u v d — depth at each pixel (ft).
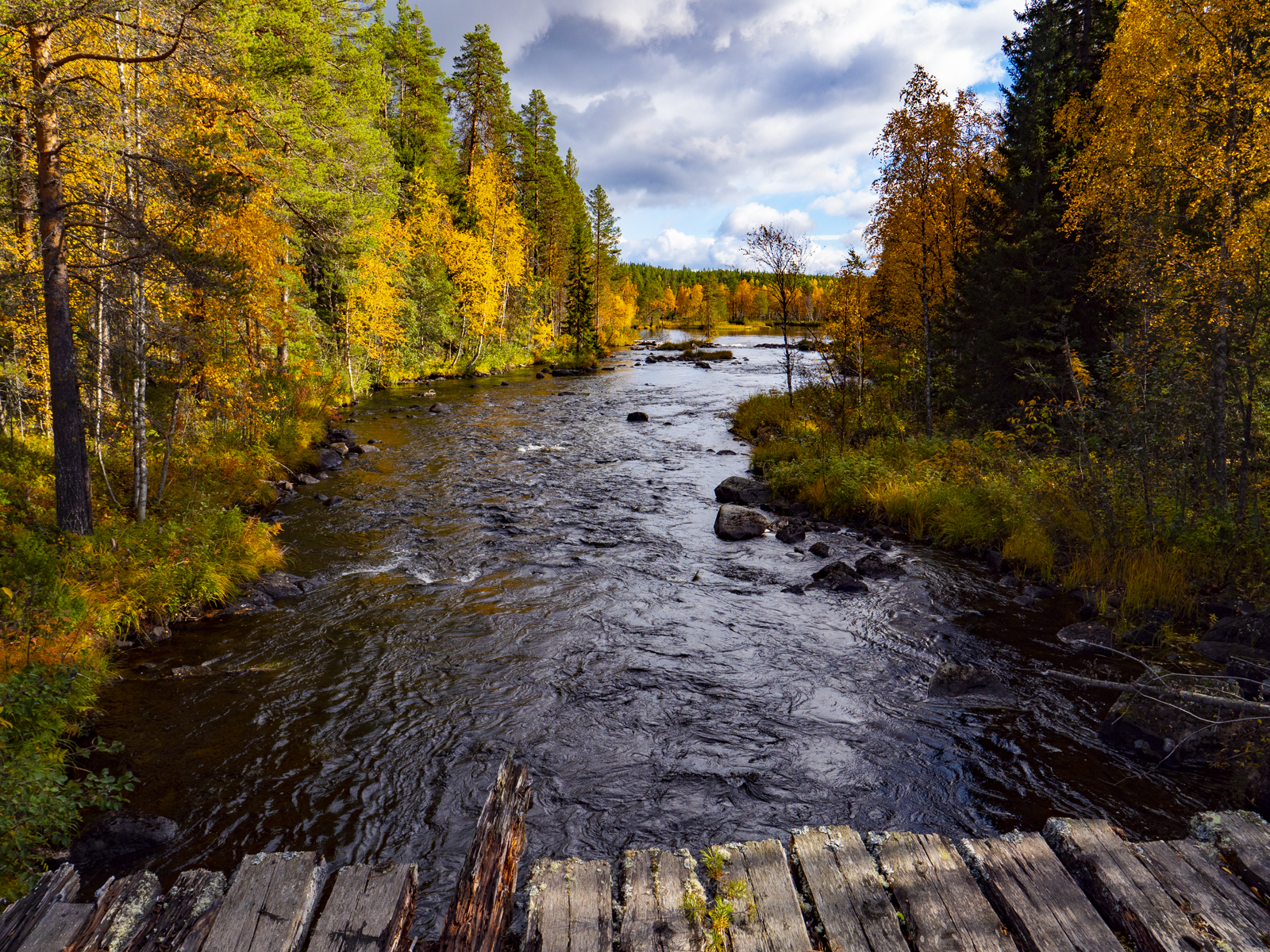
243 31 59.93
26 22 29.66
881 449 59.77
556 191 204.03
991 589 35.42
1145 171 39.63
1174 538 33.09
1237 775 19.29
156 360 39.65
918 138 61.16
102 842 17.10
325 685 26.50
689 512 52.13
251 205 49.08
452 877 16.69
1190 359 34.12
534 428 89.20
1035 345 55.21
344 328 107.24
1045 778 19.97
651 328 416.26
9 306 37.52
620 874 11.52
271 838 17.99
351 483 60.03
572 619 32.78
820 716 24.04
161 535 36.09
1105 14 63.62
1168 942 9.53
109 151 34.99
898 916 10.43
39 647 23.30
